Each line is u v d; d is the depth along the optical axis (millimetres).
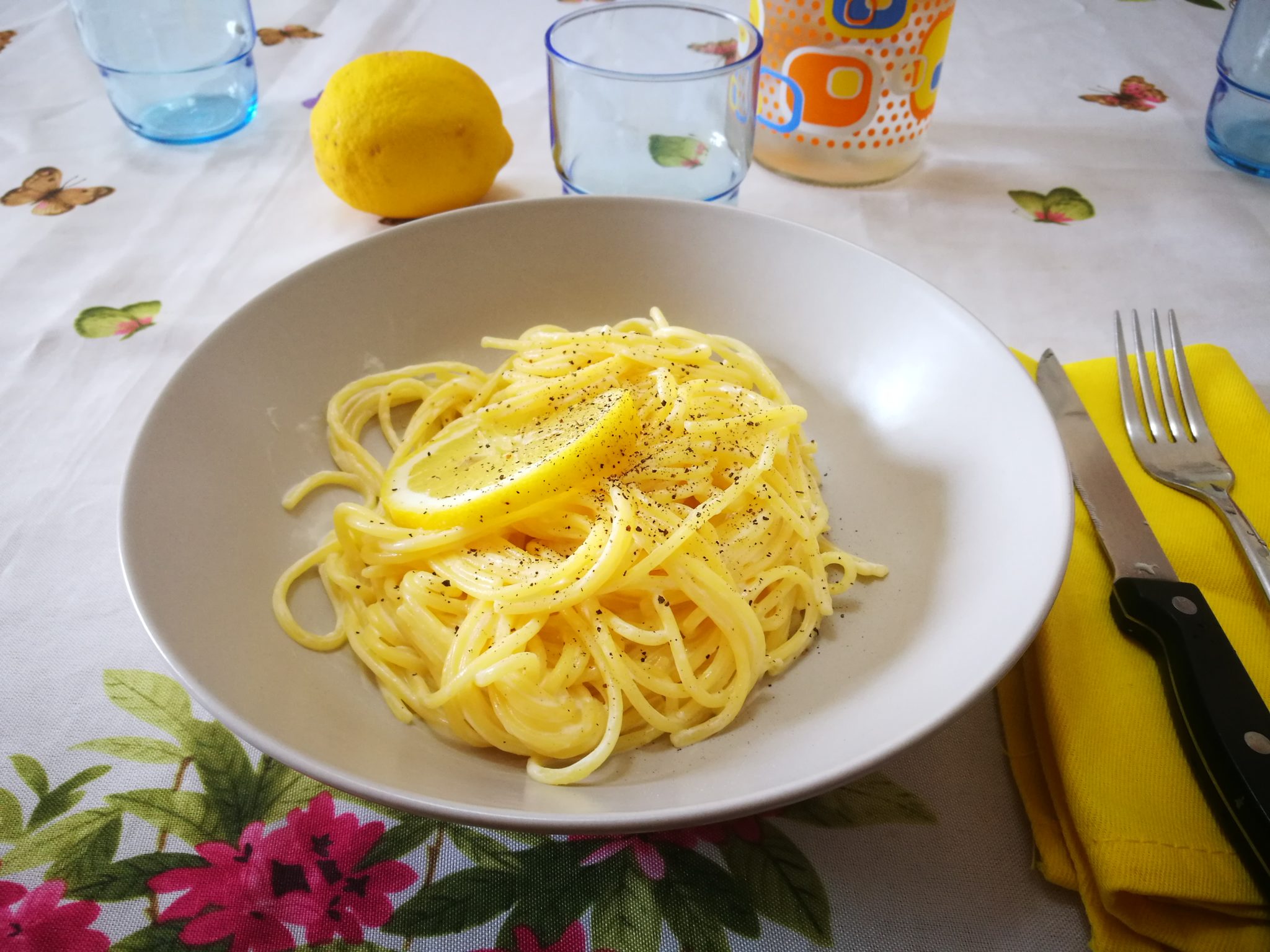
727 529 254
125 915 187
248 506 239
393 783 179
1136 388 285
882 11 345
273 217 376
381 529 245
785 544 256
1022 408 229
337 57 468
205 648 193
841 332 285
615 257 305
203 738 217
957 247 363
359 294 279
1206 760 187
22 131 419
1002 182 396
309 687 215
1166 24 500
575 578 234
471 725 224
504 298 304
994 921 188
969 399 247
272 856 197
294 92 447
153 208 378
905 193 390
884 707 190
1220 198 387
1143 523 237
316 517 258
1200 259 358
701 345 292
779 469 267
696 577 234
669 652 242
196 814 203
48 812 203
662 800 183
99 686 226
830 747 182
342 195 352
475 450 265
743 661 228
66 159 404
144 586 191
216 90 416
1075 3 517
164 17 396
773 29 363
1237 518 239
